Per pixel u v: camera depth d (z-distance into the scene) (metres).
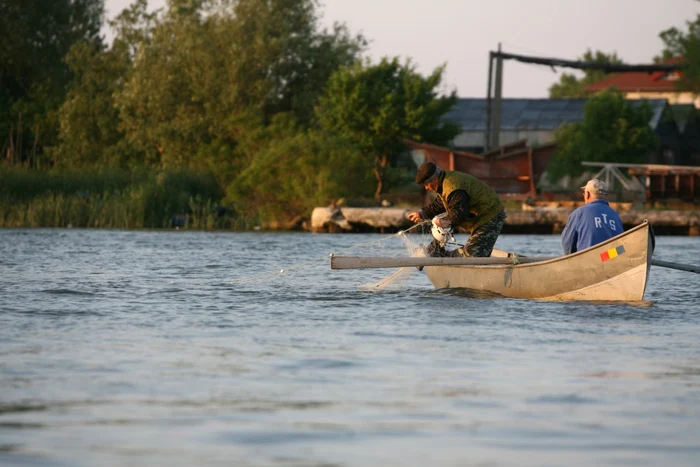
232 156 126.31
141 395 15.77
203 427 13.64
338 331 23.70
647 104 152.62
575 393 16.23
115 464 11.66
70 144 142.12
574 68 148.38
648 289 36.44
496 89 139.75
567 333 23.62
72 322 25.09
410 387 16.66
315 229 97.31
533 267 31.02
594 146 148.62
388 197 108.06
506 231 98.88
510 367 18.72
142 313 27.28
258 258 52.19
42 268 43.38
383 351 20.56
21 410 14.58
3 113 155.50
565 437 13.27
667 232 98.12
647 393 16.27
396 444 12.82
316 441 12.94
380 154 125.31
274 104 136.88
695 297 33.19
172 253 56.12
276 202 106.44
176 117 132.38
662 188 110.56
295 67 138.00
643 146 148.88
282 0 135.88
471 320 25.97
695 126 194.75
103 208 99.06
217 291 33.94
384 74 123.69
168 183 108.19
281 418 14.25
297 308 28.81
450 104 129.12
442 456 12.24
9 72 166.12
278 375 17.69
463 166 112.69
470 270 33.38
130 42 142.75
